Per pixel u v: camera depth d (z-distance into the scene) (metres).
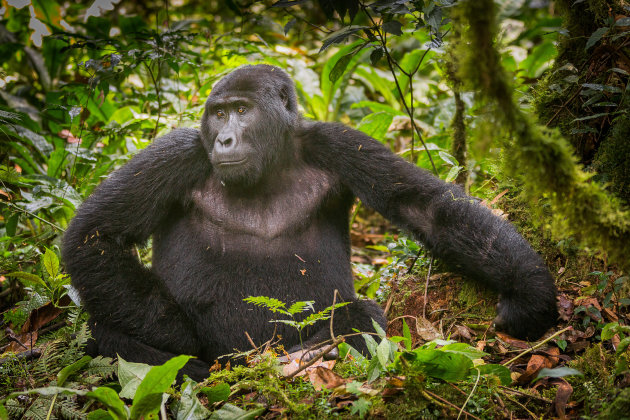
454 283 3.97
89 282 3.56
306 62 8.62
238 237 3.81
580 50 3.98
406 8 3.81
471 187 4.83
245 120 3.78
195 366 3.57
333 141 3.99
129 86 7.77
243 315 3.69
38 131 6.61
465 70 2.26
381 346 2.81
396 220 3.81
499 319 3.43
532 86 4.55
